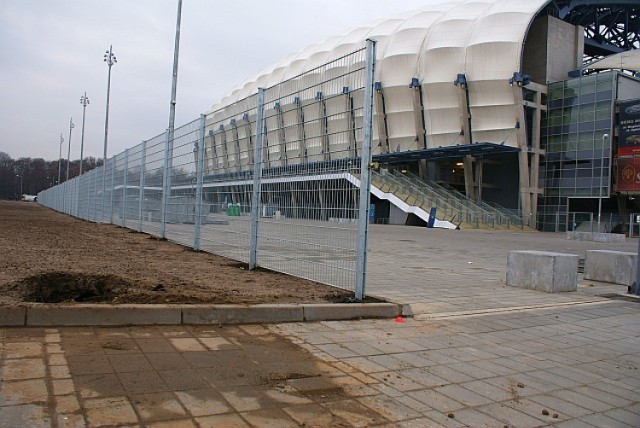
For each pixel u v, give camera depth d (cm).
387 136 5272
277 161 853
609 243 2844
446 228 3984
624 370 480
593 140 4478
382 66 5166
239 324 525
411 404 352
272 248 874
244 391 346
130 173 1875
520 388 407
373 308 619
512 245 2314
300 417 313
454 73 4747
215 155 1099
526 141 4619
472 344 534
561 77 5078
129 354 397
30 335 418
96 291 607
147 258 1011
